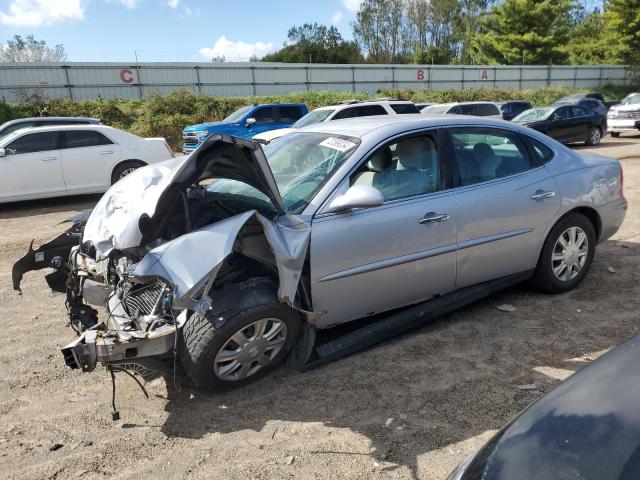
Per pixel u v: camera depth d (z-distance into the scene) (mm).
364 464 2654
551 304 4449
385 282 3590
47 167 10172
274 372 3541
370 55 71312
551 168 4383
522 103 21703
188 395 3320
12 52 50000
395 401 3170
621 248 5910
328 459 2701
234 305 3082
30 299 5098
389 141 3682
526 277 4391
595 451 1507
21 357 3893
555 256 4473
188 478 2596
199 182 3871
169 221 3355
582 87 46000
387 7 69625
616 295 4598
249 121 15414
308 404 3176
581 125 17828
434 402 3145
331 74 37375
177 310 3010
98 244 3461
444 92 34938
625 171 11305
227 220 3020
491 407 3074
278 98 29234
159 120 25141
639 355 1862
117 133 10961
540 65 45344
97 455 2781
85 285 3582
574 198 4406
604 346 3738
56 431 2998
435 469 2598
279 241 3092
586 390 1768
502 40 48438
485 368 3496
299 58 65938
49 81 29688
